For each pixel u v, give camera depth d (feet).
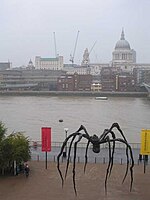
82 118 440.86
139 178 161.79
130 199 134.92
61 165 182.91
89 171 172.65
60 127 373.61
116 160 192.65
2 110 520.01
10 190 145.07
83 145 251.39
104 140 112.27
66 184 152.76
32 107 572.51
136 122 410.31
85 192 142.31
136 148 227.81
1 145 168.04
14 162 167.63
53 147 227.40
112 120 426.51
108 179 159.43
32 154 206.59
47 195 138.82
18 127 374.02
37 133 338.75
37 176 165.07
